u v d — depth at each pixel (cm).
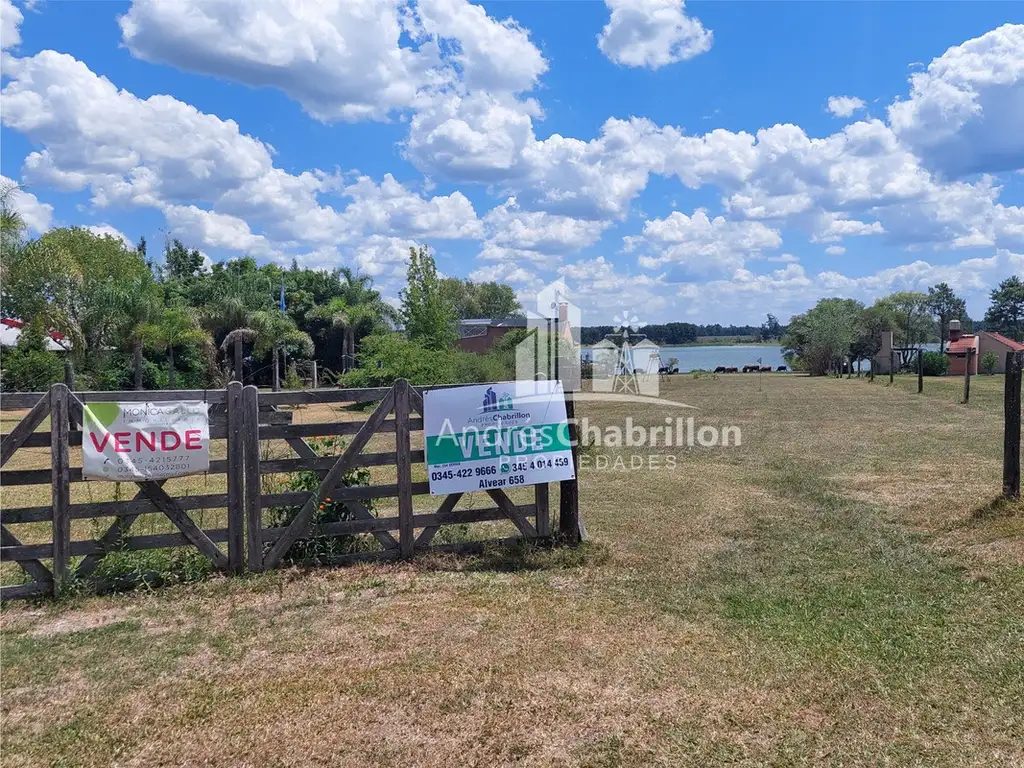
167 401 610
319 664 456
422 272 3325
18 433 577
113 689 425
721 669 441
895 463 1237
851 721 377
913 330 7944
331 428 659
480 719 386
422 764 346
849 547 717
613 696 409
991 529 719
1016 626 493
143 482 607
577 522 738
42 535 816
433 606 561
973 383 3834
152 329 3688
